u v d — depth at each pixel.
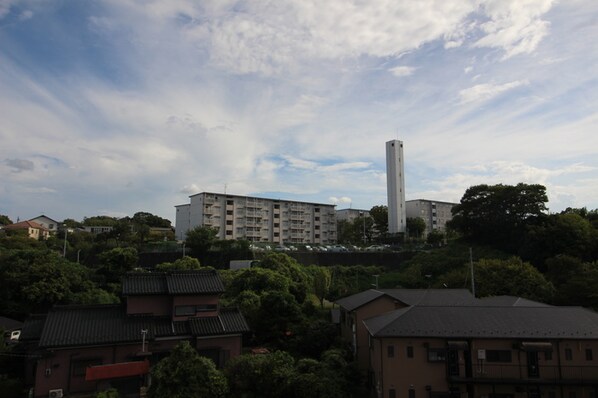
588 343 21.25
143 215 108.19
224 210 89.88
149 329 23.69
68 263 38.94
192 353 19.81
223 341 24.83
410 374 21.33
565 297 33.38
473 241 62.28
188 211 92.00
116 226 67.94
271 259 48.06
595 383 20.31
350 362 25.16
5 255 37.53
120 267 43.62
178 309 25.08
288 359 22.94
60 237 73.44
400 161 88.19
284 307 30.14
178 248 60.53
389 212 88.06
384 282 54.66
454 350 21.19
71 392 21.23
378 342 22.09
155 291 24.95
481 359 21.33
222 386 19.66
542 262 49.53
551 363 21.12
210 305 25.89
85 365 21.84
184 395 18.36
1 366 24.58
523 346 20.78
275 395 20.72
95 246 61.34
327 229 103.88
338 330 31.59
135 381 21.25
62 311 23.58
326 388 20.44
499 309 23.61
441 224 113.12
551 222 53.31
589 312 23.38
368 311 28.00
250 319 30.59
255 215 93.19
